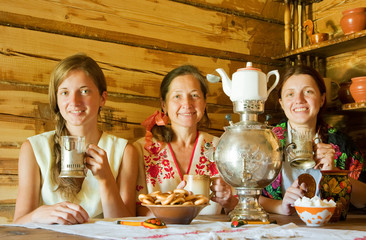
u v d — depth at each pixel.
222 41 2.37
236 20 2.43
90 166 1.41
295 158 1.38
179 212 1.15
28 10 1.82
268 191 1.91
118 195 1.52
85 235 0.97
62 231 1.04
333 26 2.51
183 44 2.23
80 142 1.21
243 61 2.46
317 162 1.50
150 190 1.84
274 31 2.59
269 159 1.15
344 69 2.46
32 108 1.84
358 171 2.02
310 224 1.20
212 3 2.33
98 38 1.99
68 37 1.92
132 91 2.08
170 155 1.88
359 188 1.84
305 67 1.96
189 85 1.85
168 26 2.19
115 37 2.03
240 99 1.21
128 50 2.07
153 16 2.14
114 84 2.03
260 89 1.21
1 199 1.77
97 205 1.63
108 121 2.01
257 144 1.15
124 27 2.06
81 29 1.94
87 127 1.68
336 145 2.02
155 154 1.88
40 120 1.86
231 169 1.16
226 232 1.00
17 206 1.56
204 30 2.30
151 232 1.00
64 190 1.60
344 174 1.37
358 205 1.88
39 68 1.85
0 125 1.77
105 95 1.74
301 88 1.92
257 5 2.51
